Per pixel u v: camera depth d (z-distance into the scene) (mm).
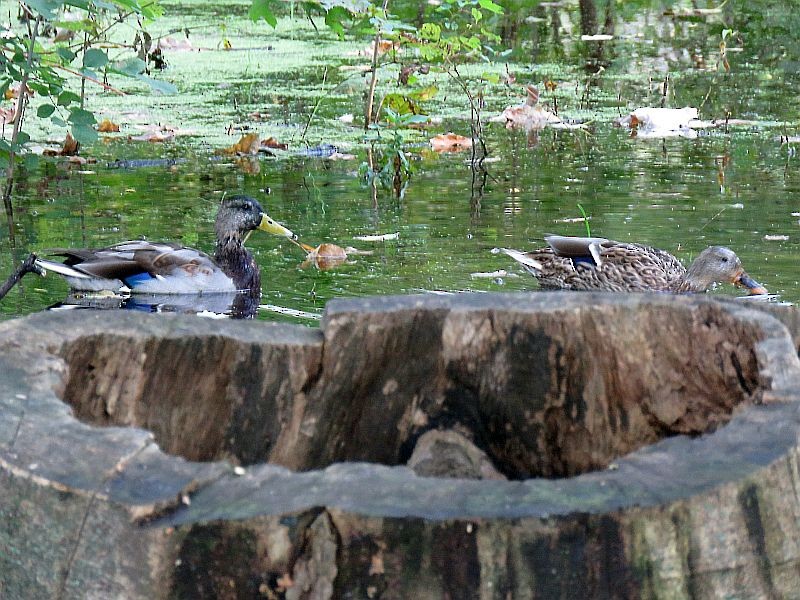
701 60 27109
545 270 13133
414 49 27359
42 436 3393
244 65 27266
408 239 14047
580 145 19359
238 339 4469
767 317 4383
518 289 12539
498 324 4613
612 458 4699
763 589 3193
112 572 3115
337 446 4703
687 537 3076
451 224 14703
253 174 17688
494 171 17562
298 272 13078
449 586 3002
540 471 4789
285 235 13828
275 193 16453
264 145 19516
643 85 24609
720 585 3133
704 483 3123
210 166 18219
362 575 3025
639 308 4555
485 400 4711
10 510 3246
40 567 3201
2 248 13836
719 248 12703
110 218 15203
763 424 3492
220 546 3051
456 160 18453
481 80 24906
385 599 3023
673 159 18094
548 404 4676
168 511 3105
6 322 4344
